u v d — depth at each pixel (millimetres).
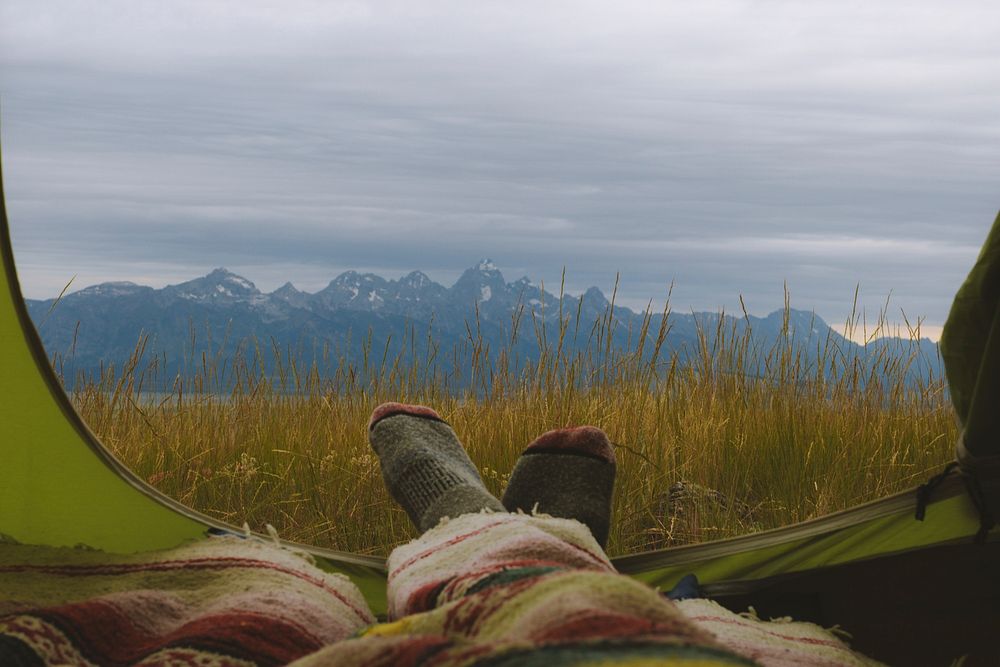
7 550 1521
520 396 3461
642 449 3129
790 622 1710
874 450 3178
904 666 1794
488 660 541
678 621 643
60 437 1616
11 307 1437
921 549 1828
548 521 1352
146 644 1140
